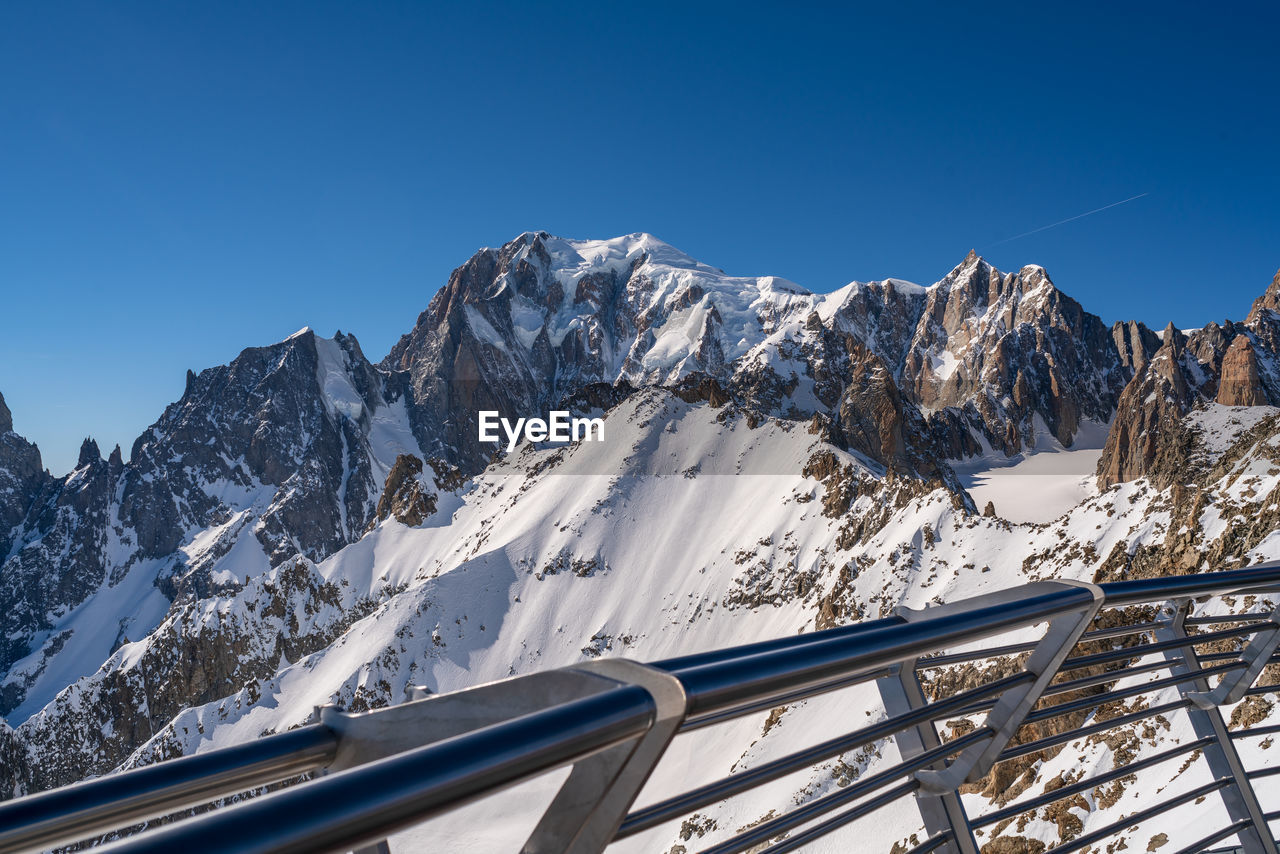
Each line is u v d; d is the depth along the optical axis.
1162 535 88.88
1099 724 3.49
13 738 196.38
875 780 2.53
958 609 2.67
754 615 172.75
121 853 0.89
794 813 2.31
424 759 1.24
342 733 1.85
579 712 1.46
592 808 1.63
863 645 2.22
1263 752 25.75
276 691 179.38
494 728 1.36
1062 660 3.09
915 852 2.66
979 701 2.84
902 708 2.72
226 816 1.01
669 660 1.76
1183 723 37.03
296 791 1.10
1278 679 31.89
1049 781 41.72
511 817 74.69
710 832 85.38
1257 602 35.25
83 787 1.46
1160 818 26.41
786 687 1.94
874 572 148.25
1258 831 3.92
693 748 117.88
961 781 2.80
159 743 167.00
